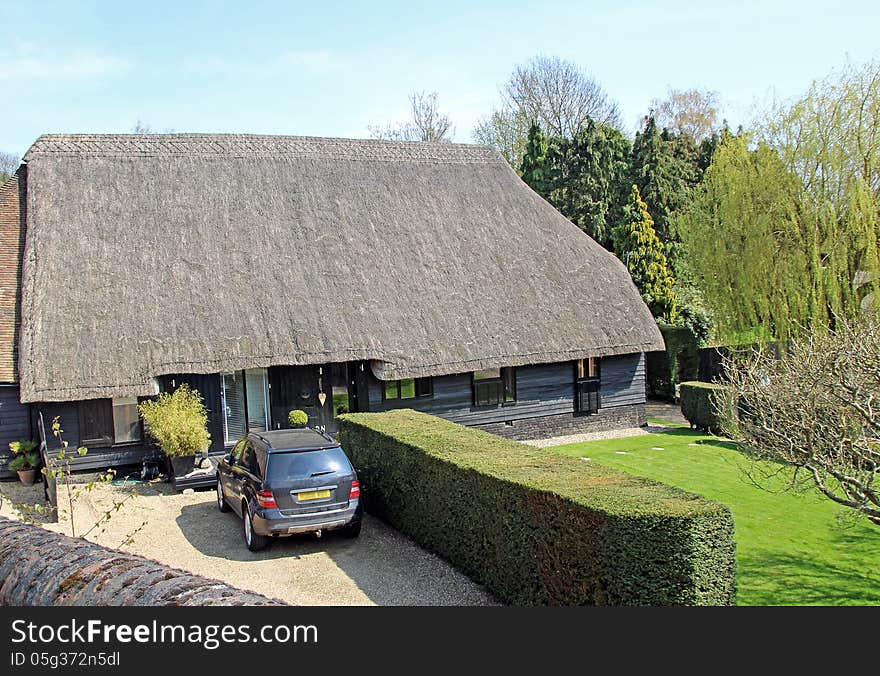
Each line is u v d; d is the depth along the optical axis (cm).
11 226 1920
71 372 1634
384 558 1200
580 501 852
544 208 2534
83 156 2072
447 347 1986
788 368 1202
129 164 2098
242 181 2159
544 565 913
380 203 2267
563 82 4706
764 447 1223
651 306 3209
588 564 834
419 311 2023
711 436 2289
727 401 1911
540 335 2138
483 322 2086
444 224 2297
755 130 2622
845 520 1311
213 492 1639
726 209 2638
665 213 3750
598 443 2208
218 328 1795
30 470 1681
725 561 799
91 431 1739
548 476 996
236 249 1978
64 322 1703
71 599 509
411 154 2464
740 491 1630
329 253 2059
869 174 2311
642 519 790
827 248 2356
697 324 3059
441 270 2158
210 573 1140
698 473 1808
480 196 2450
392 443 1352
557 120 4697
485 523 1048
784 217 2458
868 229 2222
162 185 2072
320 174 2272
